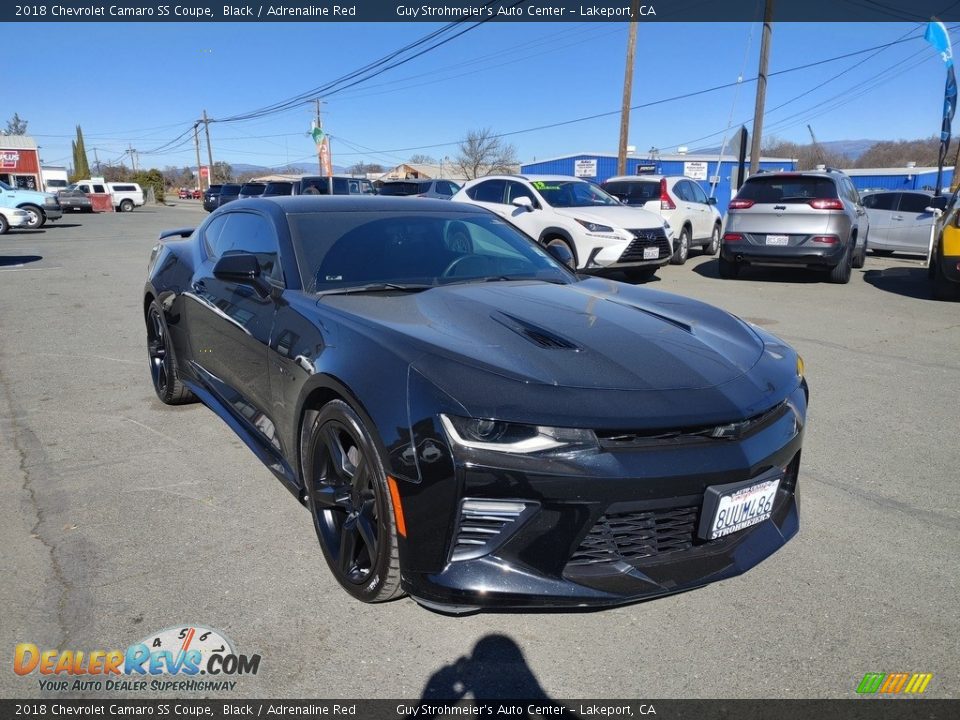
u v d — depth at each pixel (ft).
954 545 9.61
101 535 9.63
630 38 68.18
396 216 12.05
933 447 13.11
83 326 23.77
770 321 24.76
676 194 43.78
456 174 226.17
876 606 8.23
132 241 60.08
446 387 7.04
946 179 129.49
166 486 11.21
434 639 7.58
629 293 11.10
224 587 8.43
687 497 7.10
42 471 11.76
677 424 7.03
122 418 14.52
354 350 8.08
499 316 8.91
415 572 7.13
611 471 6.76
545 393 7.01
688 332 9.05
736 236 33.99
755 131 62.85
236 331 11.12
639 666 7.20
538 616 8.00
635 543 7.23
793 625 7.86
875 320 24.97
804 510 10.60
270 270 10.91
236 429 11.30
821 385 16.97
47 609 7.97
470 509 6.85
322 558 9.11
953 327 23.84
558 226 31.63
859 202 40.70
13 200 69.97
